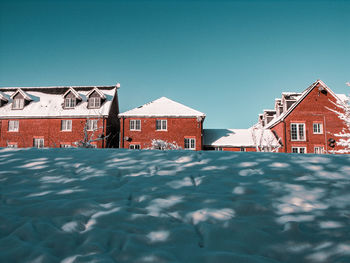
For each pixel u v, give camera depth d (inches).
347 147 865.5
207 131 1077.1
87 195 144.6
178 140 942.4
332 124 927.0
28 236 103.0
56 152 245.3
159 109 986.1
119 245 98.2
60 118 975.0
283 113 1008.9
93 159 217.5
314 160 209.8
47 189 154.3
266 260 89.3
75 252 94.2
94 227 110.4
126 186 158.6
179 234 105.0
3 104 1042.1
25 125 981.8
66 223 114.0
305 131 927.0
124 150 255.1
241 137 1013.8
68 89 1040.8
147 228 110.0
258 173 178.7
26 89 1114.7
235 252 93.7
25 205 131.6
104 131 943.0
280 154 234.4
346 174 174.4
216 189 153.4
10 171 184.2
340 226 110.2
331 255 91.1
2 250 94.0
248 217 119.3
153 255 91.0
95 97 1016.2
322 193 145.1
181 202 134.6
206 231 106.5
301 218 117.4
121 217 118.3
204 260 89.2
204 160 212.7
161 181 166.7
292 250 94.9
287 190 149.2
